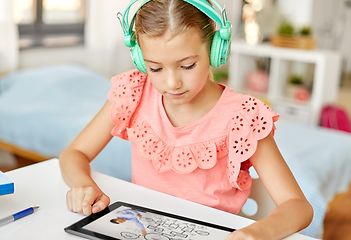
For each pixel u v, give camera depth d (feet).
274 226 2.13
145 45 2.24
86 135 3.16
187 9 2.19
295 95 11.12
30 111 7.16
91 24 10.00
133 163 3.16
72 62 10.14
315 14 17.01
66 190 2.63
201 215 2.38
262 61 12.42
